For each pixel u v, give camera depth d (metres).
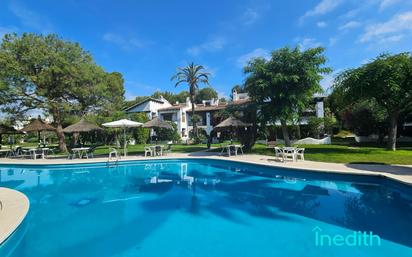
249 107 19.56
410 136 26.33
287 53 17.42
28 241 5.38
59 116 22.97
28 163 15.66
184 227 6.04
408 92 16.72
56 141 41.59
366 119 24.03
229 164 15.49
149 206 7.78
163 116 41.69
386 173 9.67
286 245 4.95
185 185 10.70
